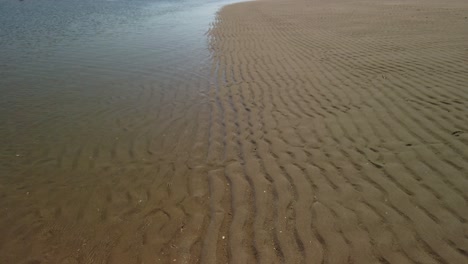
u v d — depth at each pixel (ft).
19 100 22.22
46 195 13.00
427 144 13.74
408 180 11.83
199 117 18.79
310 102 19.24
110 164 14.78
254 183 12.60
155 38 40.88
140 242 10.48
